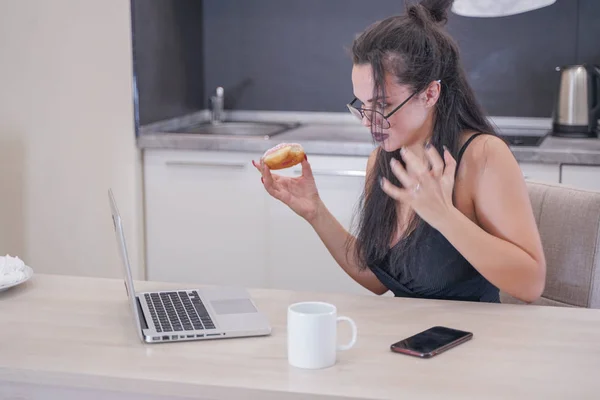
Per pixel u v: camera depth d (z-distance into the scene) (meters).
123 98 3.27
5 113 3.39
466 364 1.38
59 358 1.41
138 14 3.27
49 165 3.39
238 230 3.31
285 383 1.30
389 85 1.64
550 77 3.53
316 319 1.34
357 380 1.31
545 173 3.00
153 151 3.33
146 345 1.47
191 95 3.82
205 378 1.32
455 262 1.76
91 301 1.72
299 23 3.78
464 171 1.72
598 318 1.61
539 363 1.38
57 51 3.29
